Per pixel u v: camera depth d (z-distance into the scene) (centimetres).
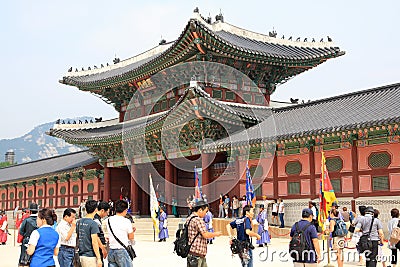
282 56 5006
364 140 3819
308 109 4634
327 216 2367
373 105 3950
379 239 2038
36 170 8281
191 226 1455
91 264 1515
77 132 6494
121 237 1548
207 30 4350
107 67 6944
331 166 4009
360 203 3750
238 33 5594
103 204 1719
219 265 2470
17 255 3481
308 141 4134
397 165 3600
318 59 5322
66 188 7238
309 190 4131
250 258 1731
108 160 6178
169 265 2584
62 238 1675
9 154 15075
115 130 6047
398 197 3550
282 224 4131
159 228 4188
